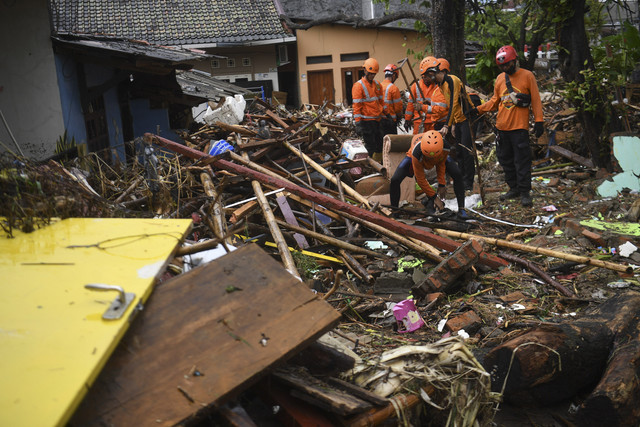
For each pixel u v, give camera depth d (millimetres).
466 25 14945
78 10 26234
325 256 6234
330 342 3336
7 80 8797
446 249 6211
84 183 5645
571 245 6324
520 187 8148
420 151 7152
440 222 7402
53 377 1864
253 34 26000
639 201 7082
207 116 11297
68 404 1760
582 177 9273
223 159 7398
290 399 2777
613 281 5414
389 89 11250
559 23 9383
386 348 4254
